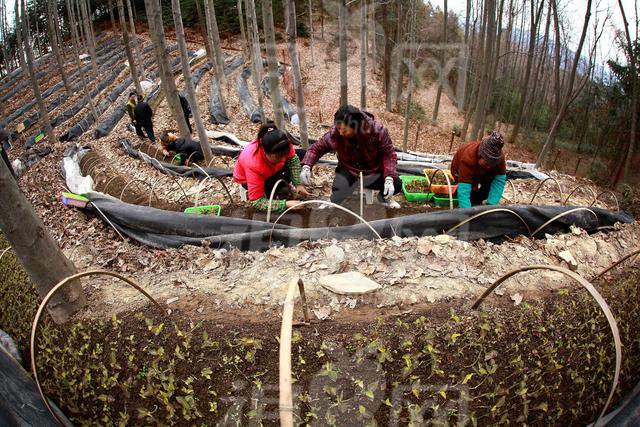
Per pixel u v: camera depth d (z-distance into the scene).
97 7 25.81
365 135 3.70
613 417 2.57
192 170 6.76
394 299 2.95
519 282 3.15
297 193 4.60
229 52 16.98
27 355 3.09
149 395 2.53
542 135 14.06
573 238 3.81
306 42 14.22
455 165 4.14
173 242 3.91
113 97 14.41
